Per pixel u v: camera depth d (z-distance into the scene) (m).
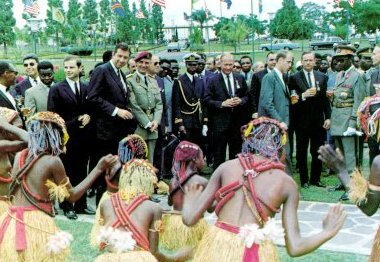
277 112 8.88
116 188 5.71
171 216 5.80
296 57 39.28
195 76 10.34
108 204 4.45
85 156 8.38
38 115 4.79
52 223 4.79
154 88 8.81
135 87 8.60
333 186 9.77
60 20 53.28
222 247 3.77
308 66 9.36
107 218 4.41
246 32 51.44
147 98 8.68
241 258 3.70
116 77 8.15
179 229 5.71
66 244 4.68
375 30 45.91
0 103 7.53
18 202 4.73
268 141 3.96
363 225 7.34
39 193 4.71
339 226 3.73
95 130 8.33
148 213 4.40
